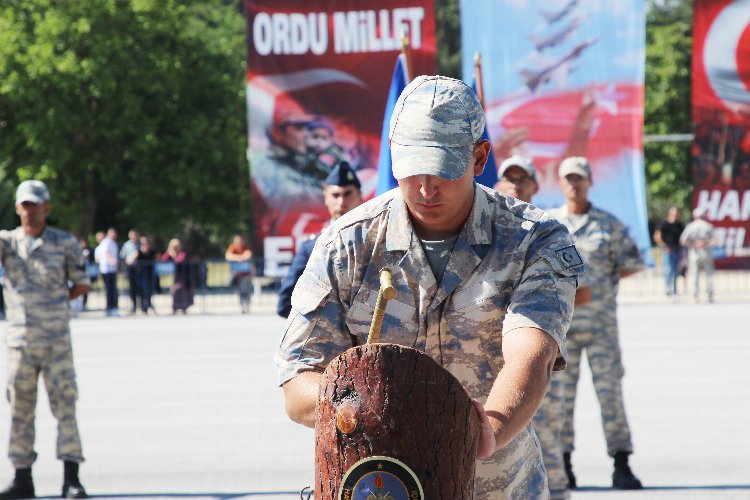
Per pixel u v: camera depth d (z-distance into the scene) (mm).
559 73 25328
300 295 3420
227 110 43562
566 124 25406
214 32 47094
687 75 51406
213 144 42312
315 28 25781
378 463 2561
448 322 3377
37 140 40031
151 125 41094
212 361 16734
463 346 3387
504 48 25344
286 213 26125
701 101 27797
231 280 28750
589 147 25406
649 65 51750
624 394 12992
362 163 25938
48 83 39906
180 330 22312
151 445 10547
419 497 2566
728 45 27719
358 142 25922
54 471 9758
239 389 13805
